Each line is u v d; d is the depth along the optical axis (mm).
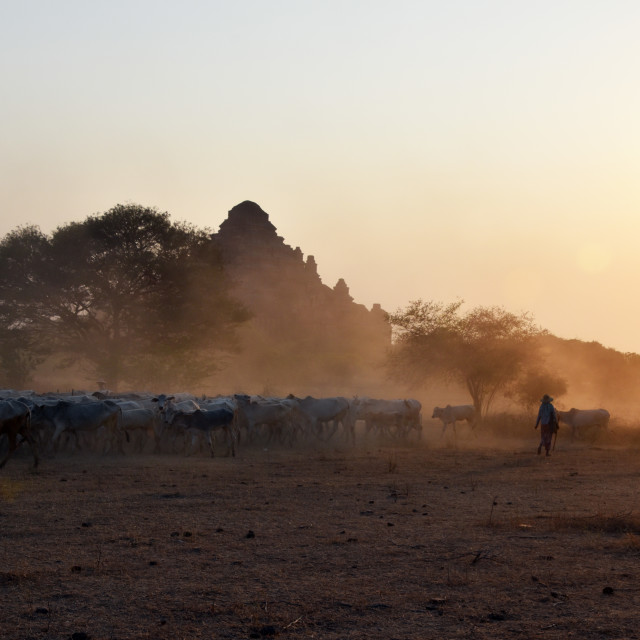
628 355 77750
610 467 18875
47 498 13172
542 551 9367
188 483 15273
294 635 6371
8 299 48750
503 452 22984
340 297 178250
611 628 6488
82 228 49438
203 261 53938
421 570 8461
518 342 38562
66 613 6898
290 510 12188
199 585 7816
